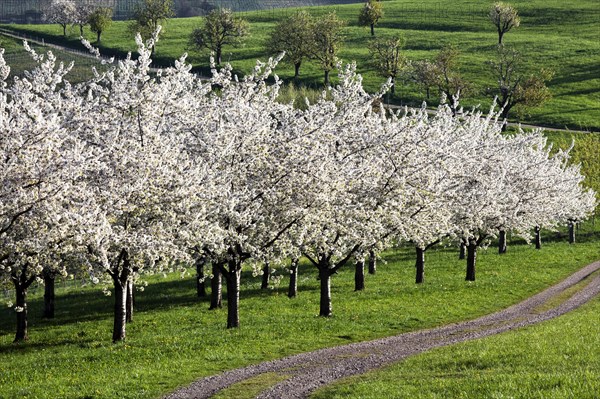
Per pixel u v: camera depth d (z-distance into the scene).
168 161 31.72
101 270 32.72
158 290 55.66
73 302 52.28
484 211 50.84
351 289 52.75
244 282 58.62
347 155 38.56
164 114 35.41
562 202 74.44
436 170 42.22
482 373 22.62
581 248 81.62
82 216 27.45
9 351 35.75
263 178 34.12
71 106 32.97
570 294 50.25
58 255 30.42
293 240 36.53
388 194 38.50
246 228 34.53
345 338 34.91
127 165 30.67
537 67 165.38
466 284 53.31
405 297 47.53
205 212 31.88
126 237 29.88
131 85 33.28
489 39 191.75
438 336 34.94
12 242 26.78
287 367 28.17
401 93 145.12
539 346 26.39
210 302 49.38
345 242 40.75
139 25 184.50
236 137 34.59
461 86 138.00
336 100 40.59
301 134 35.12
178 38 191.38
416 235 44.50
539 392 18.03
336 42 154.00
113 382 25.61
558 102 144.62
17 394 24.45
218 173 33.22
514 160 61.59
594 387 18.09
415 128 41.81
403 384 22.33
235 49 179.88
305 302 46.78
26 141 27.33
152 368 27.94
